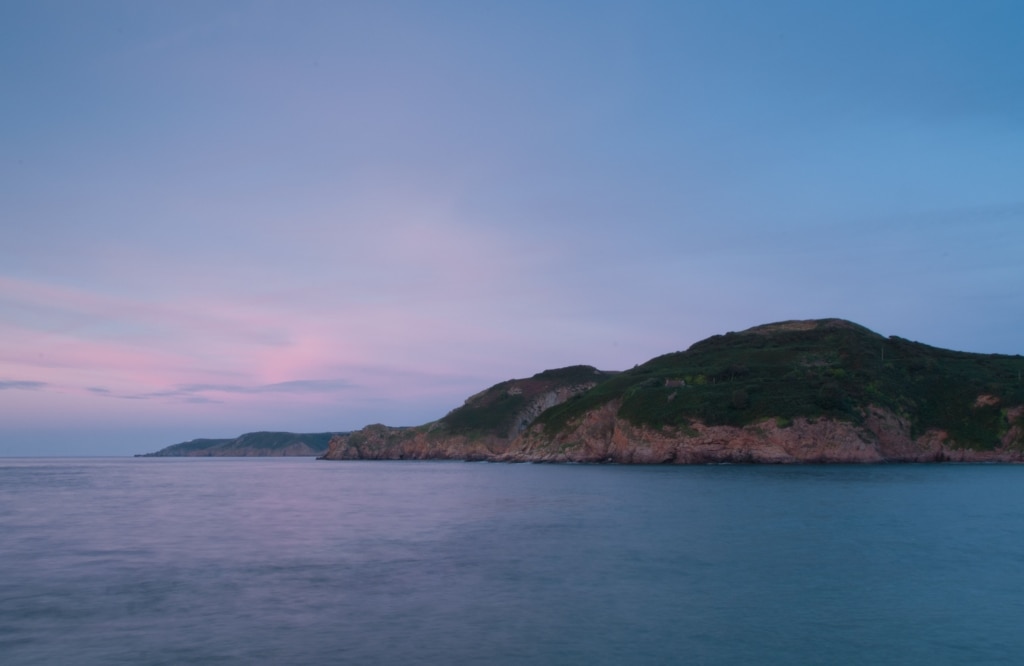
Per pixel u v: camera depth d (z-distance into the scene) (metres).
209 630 22.64
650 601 25.73
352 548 37.56
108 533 44.06
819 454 109.62
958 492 63.28
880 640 21.44
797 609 24.62
